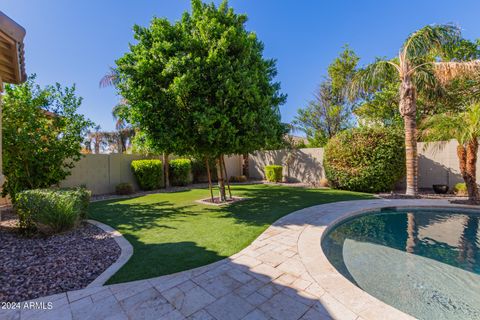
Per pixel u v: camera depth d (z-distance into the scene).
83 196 5.55
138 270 3.18
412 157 8.42
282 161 15.23
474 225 5.84
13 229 5.14
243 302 2.46
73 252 3.84
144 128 6.34
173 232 4.88
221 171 8.36
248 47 6.68
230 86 6.05
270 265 3.30
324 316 2.23
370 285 3.19
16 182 6.59
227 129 6.25
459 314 2.57
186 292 2.65
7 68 4.35
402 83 8.57
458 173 9.34
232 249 3.89
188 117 6.26
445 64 7.95
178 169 13.49
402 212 6.95
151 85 6.11
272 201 8.09
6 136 6.13
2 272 3.14
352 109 15.02
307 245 4.02
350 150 9.88
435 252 4.32
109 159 11.20
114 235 4.71
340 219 5.76
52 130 7.00
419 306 2.71
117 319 2.21
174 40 6.48
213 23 6.34
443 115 7.63
